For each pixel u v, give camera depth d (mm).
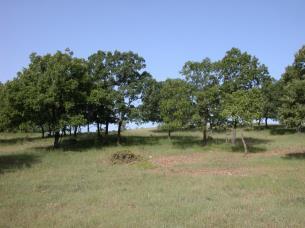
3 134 59250
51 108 36688
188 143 41125
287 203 13969
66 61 37375
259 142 41625
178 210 13055
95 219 12141
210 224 11305
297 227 10930
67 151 34719
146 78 42188
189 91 38688
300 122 26453
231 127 39719
